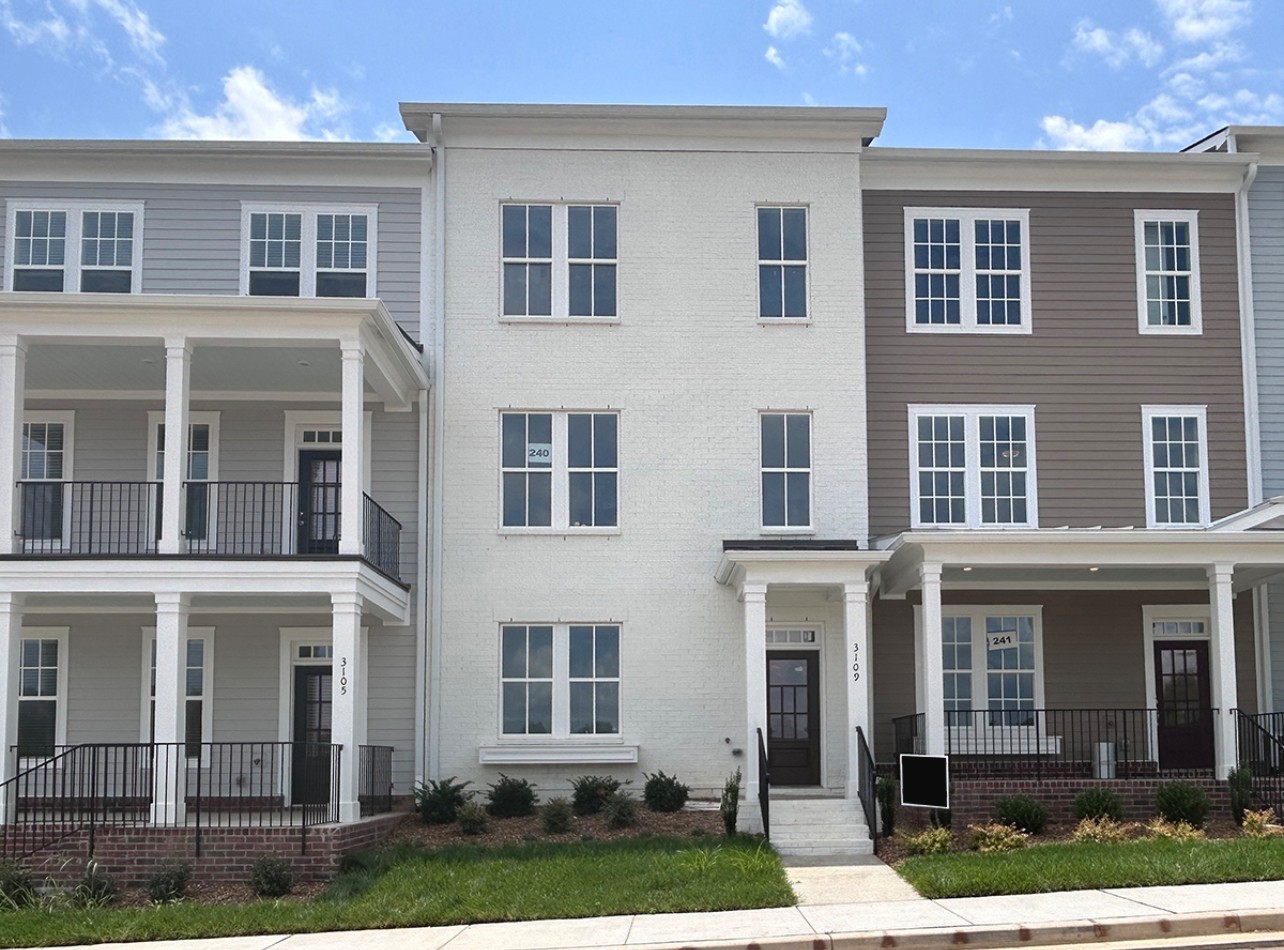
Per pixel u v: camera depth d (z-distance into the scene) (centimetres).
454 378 2302
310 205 2330
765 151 2375
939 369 2391
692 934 1299
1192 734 2358
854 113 2336
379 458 2288
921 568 2092
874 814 1850
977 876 1481
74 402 2269
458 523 2272
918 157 2395
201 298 1891
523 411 2309
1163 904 1330
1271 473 2403
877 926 1298
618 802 2020
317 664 2247
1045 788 1964
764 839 1834
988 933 1249
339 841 1728
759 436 2316
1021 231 2434
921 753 2230
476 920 1422
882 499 2352
